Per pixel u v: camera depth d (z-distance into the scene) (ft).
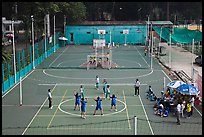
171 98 99.19
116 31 285.43
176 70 166.81
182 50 247.50
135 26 283.79
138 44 286.25
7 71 131.03
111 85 134.21
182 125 87.20
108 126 86.07
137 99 113.29
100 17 373.81
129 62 192.75
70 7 291.99
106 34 286.05
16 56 147.74
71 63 188.96
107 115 95.71
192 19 373.40
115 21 347.56
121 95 118.52
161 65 182.80
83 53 231.50
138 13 365.61
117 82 139.85
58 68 172.96
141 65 182.70
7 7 278.46
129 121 90.27
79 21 312.29
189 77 148.66
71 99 113.19
